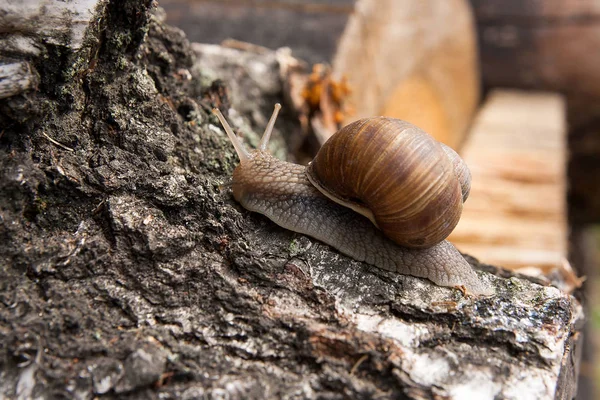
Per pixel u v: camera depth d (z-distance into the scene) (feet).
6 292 0.72
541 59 1.83
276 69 1.07
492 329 0.75
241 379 0.71
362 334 0.73
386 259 0.80
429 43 1.41
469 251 1.13
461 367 0.72
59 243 0.74
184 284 0.75
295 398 0.70
